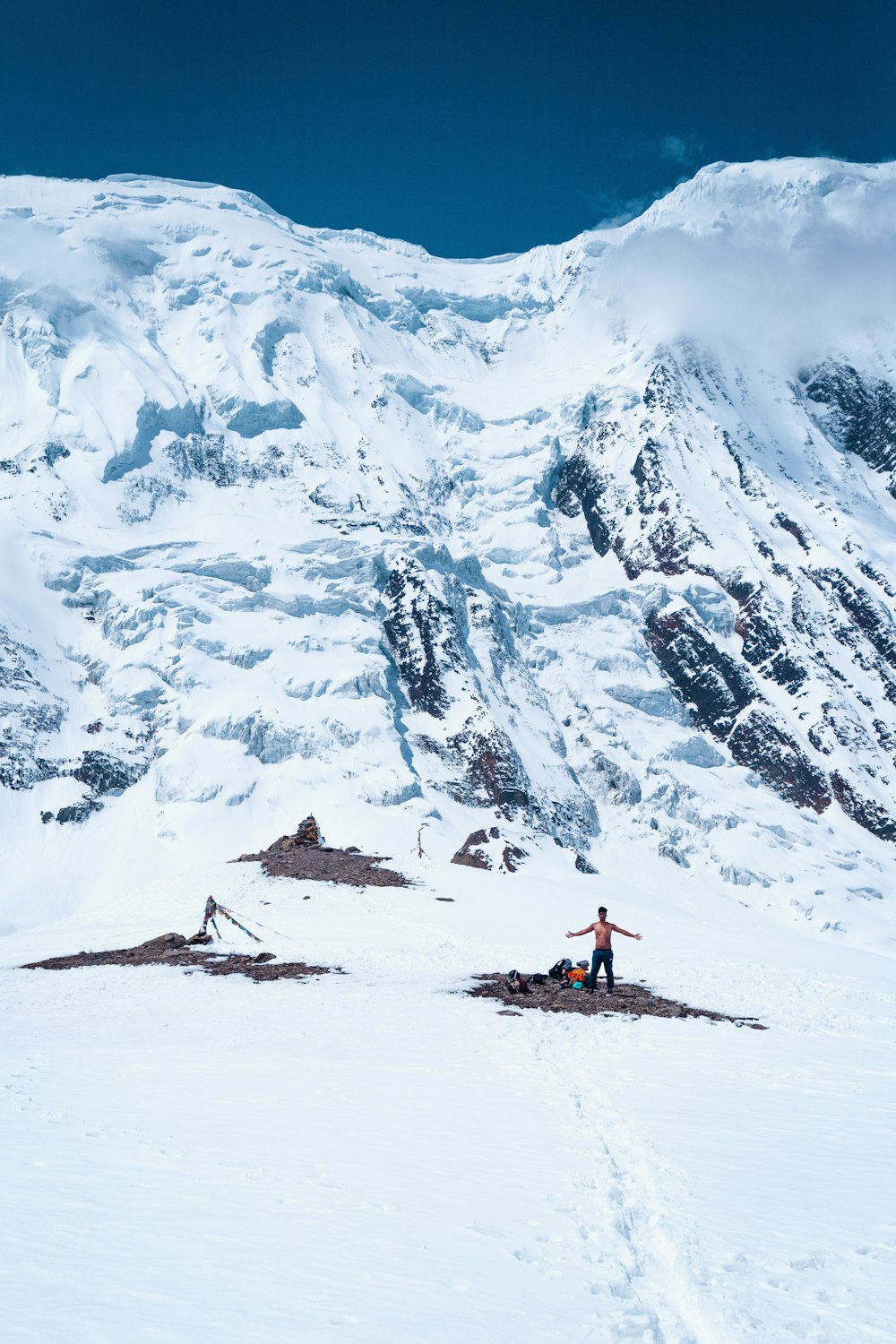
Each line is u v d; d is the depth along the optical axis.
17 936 45.66
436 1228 7.74
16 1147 9.88
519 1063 16.50
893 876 156.75
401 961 31.84
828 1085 14.77
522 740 159.88
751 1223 8.09
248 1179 8.84
